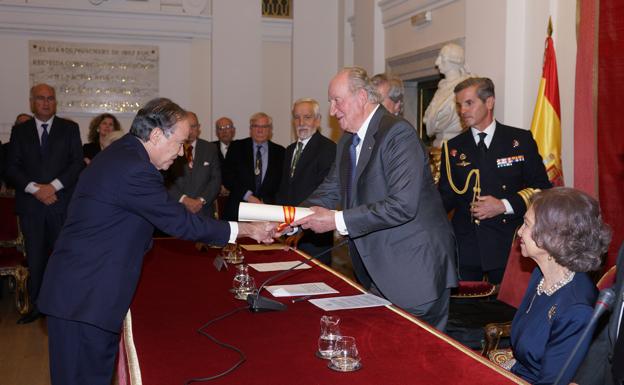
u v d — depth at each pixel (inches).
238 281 106.3
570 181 174.4
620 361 58.8
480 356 73.0
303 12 346.6
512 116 190.7
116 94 331.9
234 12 337.1
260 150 227.3
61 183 201.6
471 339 111.7
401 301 102.3
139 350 76.1
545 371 72.7
